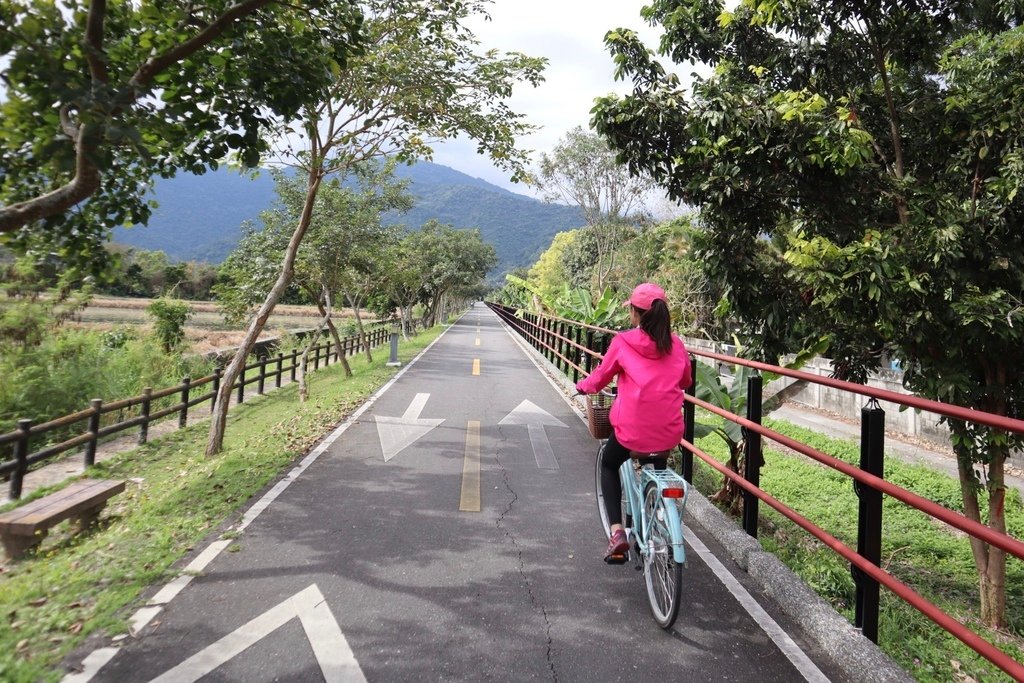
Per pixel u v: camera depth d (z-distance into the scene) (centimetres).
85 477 838
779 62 670
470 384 1512
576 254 5303
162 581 400
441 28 926
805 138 534
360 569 426
